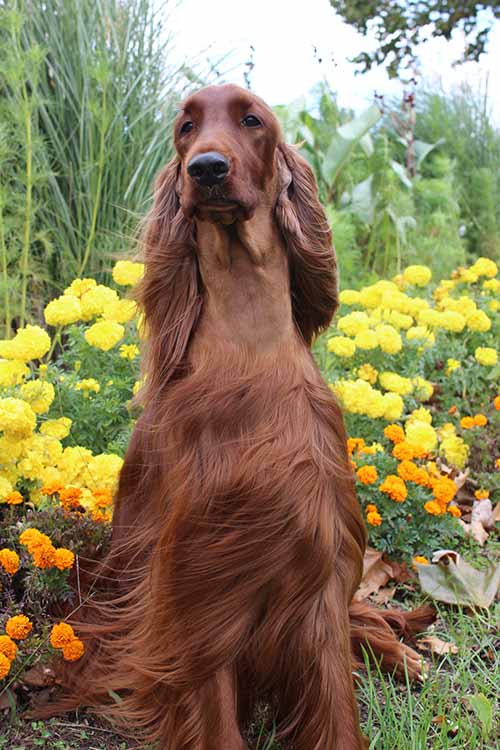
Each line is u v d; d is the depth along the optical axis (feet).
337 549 7.51
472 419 13.62
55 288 18.38
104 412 11.86
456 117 31.22
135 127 19.35
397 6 23.82
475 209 29.09
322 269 8.23
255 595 7.24
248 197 7.22
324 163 24.80
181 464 7.35
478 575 10.84
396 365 14.88
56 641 7.94
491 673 9.22
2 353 10.80
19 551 9.25
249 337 7.60
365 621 9.48
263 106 7.66
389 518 11.27
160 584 7.36
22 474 9.98
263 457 7.17
